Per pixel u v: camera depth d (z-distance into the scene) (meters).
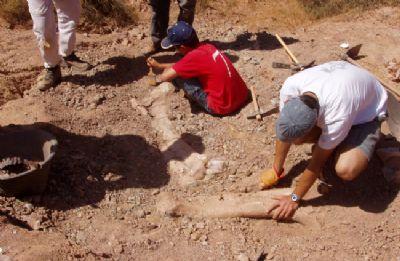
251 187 4.71
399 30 7.04
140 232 4.30
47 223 4.19
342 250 4.22
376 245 4.26
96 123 5.33
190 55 5.29
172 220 4.45
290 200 4.35
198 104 5.62
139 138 5.21
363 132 4.32
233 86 5.37
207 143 5.20
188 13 6.26
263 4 7.98
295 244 4.28
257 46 6.55
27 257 3.75
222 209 4.50
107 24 7.20
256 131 5.28
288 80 4.25
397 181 4.70
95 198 4.55
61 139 5.06
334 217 4.45
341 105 3.96
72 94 5.63
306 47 6.55
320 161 4.14
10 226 3.99
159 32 6.29
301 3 7.89
